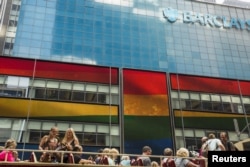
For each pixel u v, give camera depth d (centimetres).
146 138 3316
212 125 3581
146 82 3653
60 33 6256
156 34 6844
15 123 3030
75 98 3375
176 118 3506
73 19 6488
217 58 6938
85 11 6662
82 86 3469
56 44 6116
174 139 3356
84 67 3581
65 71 3491
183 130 3453
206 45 7038
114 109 3416
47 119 3150
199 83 3825
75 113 3284
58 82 3409
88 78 3531
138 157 1242
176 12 7275
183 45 6881
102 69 3634
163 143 3316
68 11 6550
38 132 3058
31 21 6206
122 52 6406
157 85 3666
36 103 3194
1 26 6525
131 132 3322
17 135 2978
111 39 6488
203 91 3778
